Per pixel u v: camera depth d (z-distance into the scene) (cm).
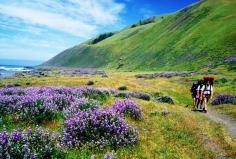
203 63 9594
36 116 1319
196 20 16588
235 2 16025
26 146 860
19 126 1210
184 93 4156
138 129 1404
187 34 15088
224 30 11750
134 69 15362
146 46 19800
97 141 1114
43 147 905
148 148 1211
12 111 1366
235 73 6450
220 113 2516
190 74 6881
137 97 2722
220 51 10044
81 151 1038
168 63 12606
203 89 2606
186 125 1697
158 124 1583
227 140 1555
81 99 1552
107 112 1280
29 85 4434
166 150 1228
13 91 1978
